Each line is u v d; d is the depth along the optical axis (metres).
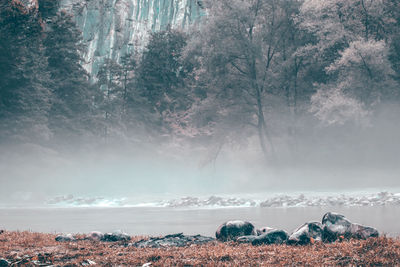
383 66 39.06
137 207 28.27
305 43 48.25
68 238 10.13
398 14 45.00
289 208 22.09
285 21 46.59
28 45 59.66
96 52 117.31
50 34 69.88
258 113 47.34
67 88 68.88
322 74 47.31
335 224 8.77
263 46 47.41
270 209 21.77
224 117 46.97
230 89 46.81
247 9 44.47
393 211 17.25
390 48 43.22
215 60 44.34
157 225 14.95
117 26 120.12
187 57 47.97
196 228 13.60
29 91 55.31
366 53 38.72
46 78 59.94
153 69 81.44
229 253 7.47
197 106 48.94
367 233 8.40
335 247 7.56
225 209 23.22
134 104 77.19
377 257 6.59
